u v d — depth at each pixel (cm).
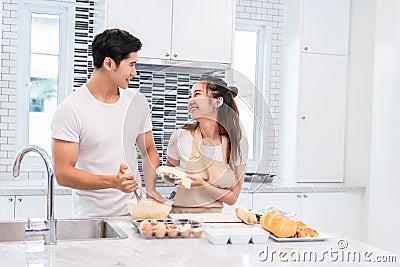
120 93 249
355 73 426
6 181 380
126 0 359
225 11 380
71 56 406
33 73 402
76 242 181
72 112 232
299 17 423
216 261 161
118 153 242
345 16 434
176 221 200
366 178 408
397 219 382
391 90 385
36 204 336
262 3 449
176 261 159
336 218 402
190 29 373
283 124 445
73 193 255
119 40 230
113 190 243
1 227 213
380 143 393
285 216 201
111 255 164
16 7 391
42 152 181
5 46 389
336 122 433
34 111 403
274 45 454
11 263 153
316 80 427
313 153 427
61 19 407
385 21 391
